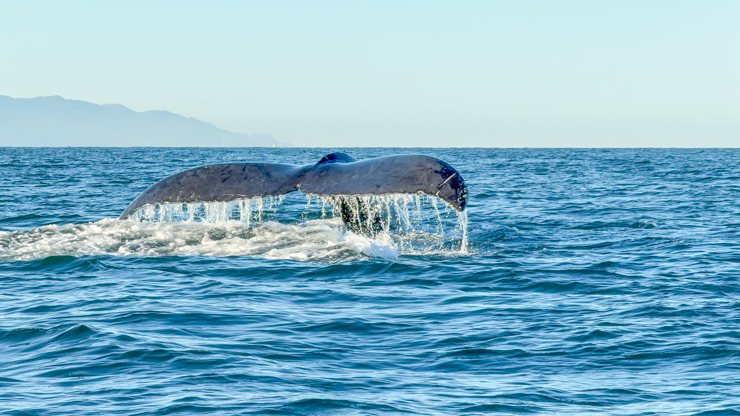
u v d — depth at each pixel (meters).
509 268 22.77
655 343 15.58
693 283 21.27
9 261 22.50
